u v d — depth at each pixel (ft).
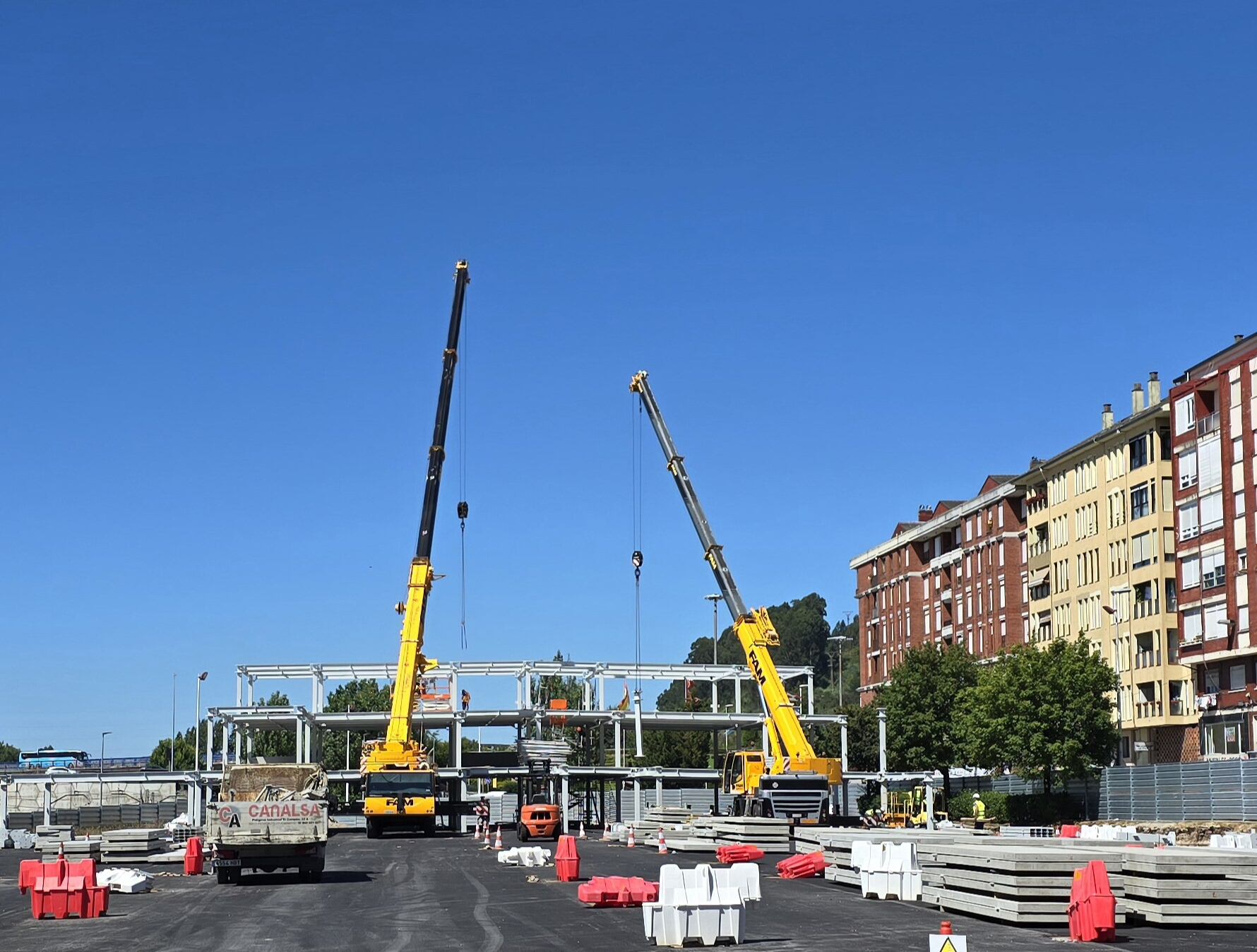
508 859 151.43
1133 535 282.36
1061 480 320.09
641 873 134.31
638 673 311.27
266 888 121.60
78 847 163.22
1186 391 261.85
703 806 336.49
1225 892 81.15
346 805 297.74
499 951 74.84
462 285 229.25
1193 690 261.85
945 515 394.52
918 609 420.77
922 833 127.65
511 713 294.66
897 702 307.99
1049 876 84.07
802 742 187.62
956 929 82.07
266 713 292.20
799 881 122.62
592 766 295.89
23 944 84.12
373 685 496.23
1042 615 329.31
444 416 226.58
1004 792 281.74
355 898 110.32
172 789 405.18
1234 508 244.63
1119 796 236.43
